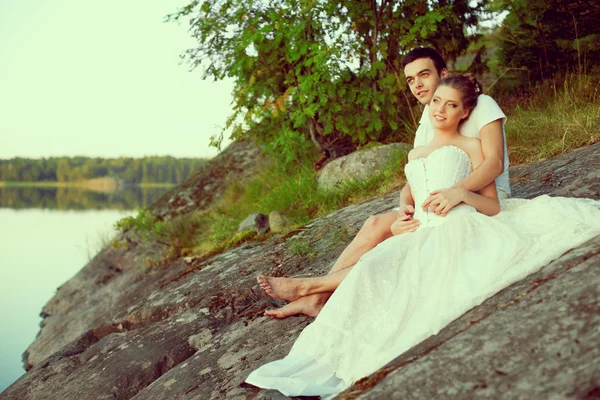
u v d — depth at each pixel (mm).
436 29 5977
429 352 1883
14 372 5957
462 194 2590
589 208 2367
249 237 5801
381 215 3129
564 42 6305
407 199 3129
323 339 2350
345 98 6371
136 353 3773
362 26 6406
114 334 4488
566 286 1840
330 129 6445
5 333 7211
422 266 2391
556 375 1461
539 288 1932
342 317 2342
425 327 2127
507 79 6754
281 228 5660
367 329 2299
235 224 6793
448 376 1671
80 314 7098
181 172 58250
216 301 4160
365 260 2434
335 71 6156
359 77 6367
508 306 1930
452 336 1934
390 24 6281
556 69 6270
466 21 6664
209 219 7777
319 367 2295
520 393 1469
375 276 2398
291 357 2371
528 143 4754
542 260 2166
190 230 7574
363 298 2361
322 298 3229
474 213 2500
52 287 9383
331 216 5070
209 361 3145
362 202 5211
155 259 7223
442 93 2787
